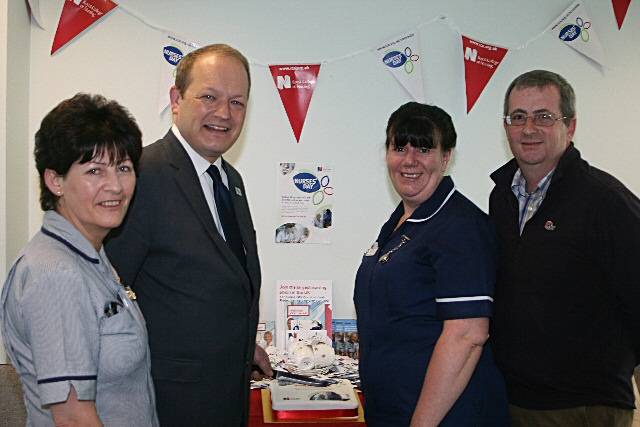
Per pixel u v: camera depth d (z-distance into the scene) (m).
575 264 1.75
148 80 2.68
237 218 1.96
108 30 2.65
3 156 2.38
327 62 2.73
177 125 1.86
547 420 1.79
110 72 2.66
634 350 1.81
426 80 2.76
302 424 2.08
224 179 2.00
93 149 1.33
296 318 2.69
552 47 2.76
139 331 1.42
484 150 2.78
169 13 2.67
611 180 1.81
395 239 1.83
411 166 1.77
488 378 1.78
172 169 1.77
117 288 1.42
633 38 2.77
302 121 2.73
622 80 2.78
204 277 1.72
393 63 2.74
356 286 1.93
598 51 2.75
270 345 2.68
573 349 1.76
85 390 1.28
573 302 1.76
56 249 1.33
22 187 2.55
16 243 2.49
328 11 2.73
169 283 1.71
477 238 1.70
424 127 1.76
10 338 1.35
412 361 1.72
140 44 2.67
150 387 1.51
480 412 1.74
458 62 2.76
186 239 1.72
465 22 2.75
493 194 2.01
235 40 2.71
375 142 2.76
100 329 1.35
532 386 1.80
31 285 1.27
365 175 2.76
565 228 1.77
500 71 2.77
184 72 1.83
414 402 1.71
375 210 2.77
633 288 1.70
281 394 2.16
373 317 1.80
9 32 2.40
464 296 1.65
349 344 2.69
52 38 2.63
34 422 1.34
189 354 1.71
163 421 1.72
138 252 1.69
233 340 1.77
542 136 1.85
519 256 1.83
